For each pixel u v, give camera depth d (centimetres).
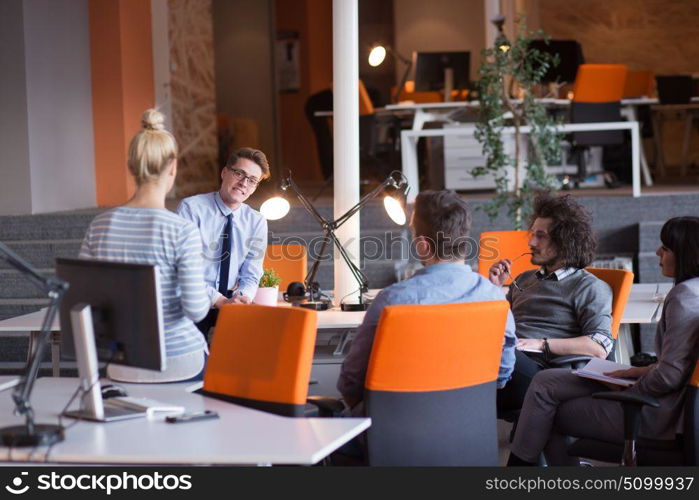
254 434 233
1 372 598
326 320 393
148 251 286
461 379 270
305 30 1595
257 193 988
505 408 369
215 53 1432
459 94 988
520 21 728
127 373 301
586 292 380
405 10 1430
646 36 1368
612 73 841
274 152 1440
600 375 318
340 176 461
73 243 707
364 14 1509
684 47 1362
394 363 260
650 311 414
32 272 230
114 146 863
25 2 737
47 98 775
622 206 766
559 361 363
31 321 399
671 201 762
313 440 227
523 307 393
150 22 934
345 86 460
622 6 1369
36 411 259
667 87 1066
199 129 1084
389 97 1505
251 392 278
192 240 288
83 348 246
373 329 283
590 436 323
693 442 291
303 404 271
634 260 760
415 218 296
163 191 293
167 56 966
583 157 953
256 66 1428
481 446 276
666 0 1359
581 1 1373
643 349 616
